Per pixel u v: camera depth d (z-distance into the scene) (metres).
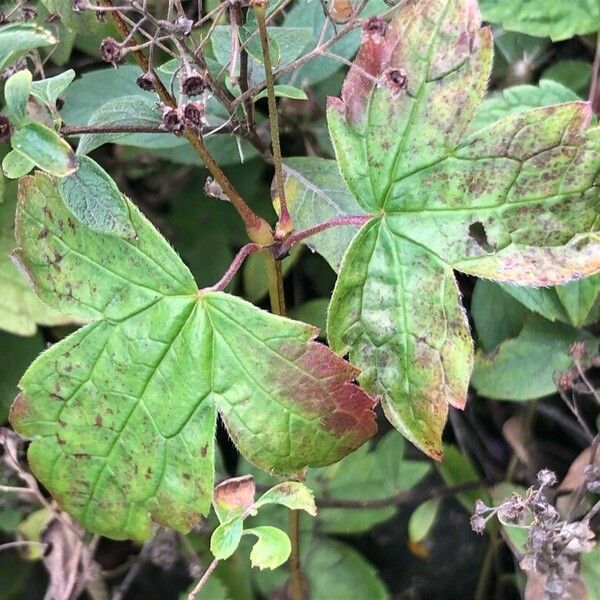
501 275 0.16
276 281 0.17
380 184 0.16
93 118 0.16
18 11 0.17
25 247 0.15
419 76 0.15
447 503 0.32
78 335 0.15
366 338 0.16
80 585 0.27
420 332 0.16
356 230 0.18
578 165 0.15
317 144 0.25
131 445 0.16
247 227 0.16
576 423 0.27
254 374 0.15
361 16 0.21
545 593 0.20
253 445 0.16
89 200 0.15
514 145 0.15
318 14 0.22
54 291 0.15
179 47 0.15
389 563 0.32
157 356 0.15
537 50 0.23
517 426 0.27
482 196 0.16
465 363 0.16
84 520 0.17
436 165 0.16
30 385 0.16
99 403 0.16
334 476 0.28
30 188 0.15
